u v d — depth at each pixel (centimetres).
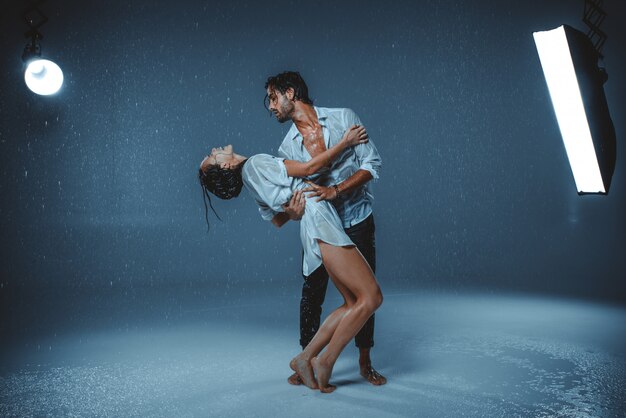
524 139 617
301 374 250
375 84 636
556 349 309
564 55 242
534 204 616
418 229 641
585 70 245
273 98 265
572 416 214
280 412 221
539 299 457
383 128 638
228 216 637
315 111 265
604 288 501
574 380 256
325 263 244
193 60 626
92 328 374
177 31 623
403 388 250
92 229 606
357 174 254
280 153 276
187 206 630
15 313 421
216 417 217
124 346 327
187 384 258
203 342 336
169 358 302
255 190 258
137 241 616
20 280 549
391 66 635
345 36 634
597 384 251
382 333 352
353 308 240
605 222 588
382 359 295
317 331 251
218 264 627
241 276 592
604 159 249
